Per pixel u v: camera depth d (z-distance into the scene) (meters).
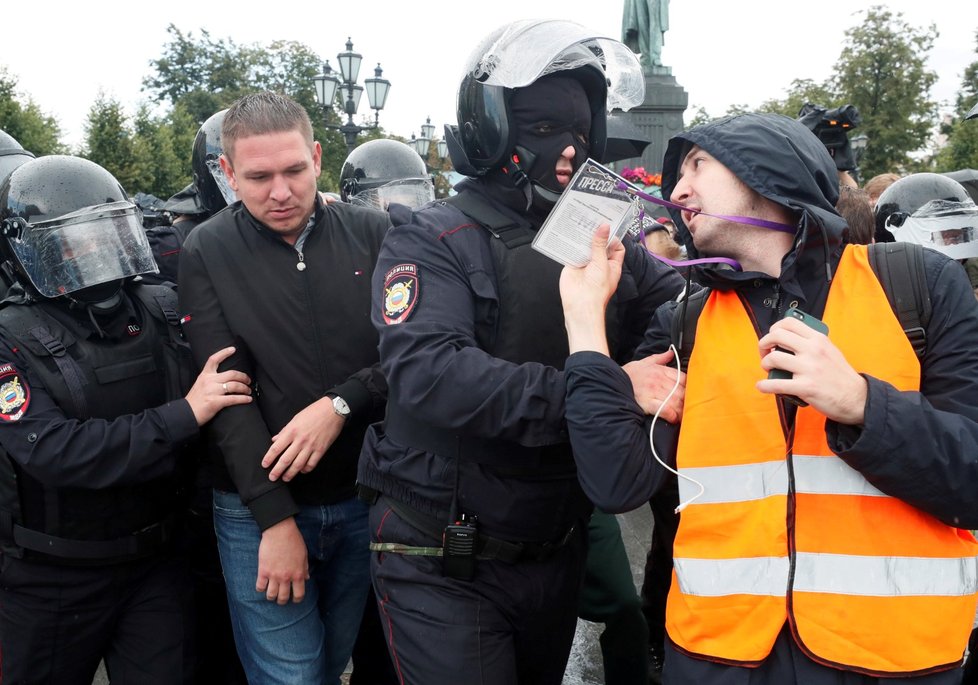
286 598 2.19
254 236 2.26
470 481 1.79
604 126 1.90
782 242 1.46
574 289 1.58
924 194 3.28
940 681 1.32
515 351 1.79
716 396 1.44
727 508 1.41
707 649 1.41
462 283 1.76
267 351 2.23
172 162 32.31
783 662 1.36
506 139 1.77
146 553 2.20
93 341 2.15
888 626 1.31
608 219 1.59
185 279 2.25
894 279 1.38
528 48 1.74
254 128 2.11
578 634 3.61
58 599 2.13
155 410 2.11
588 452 1.48
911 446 1.24
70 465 2.00
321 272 2.28
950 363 1.35
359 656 2.82
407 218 1.85
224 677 2.89
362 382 2.22
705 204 1.47
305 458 2.16
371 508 1.99
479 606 1.81
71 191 2.08
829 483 1.35
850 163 4.36
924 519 1.34
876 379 1.28
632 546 4.28
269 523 2.14
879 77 28.75
